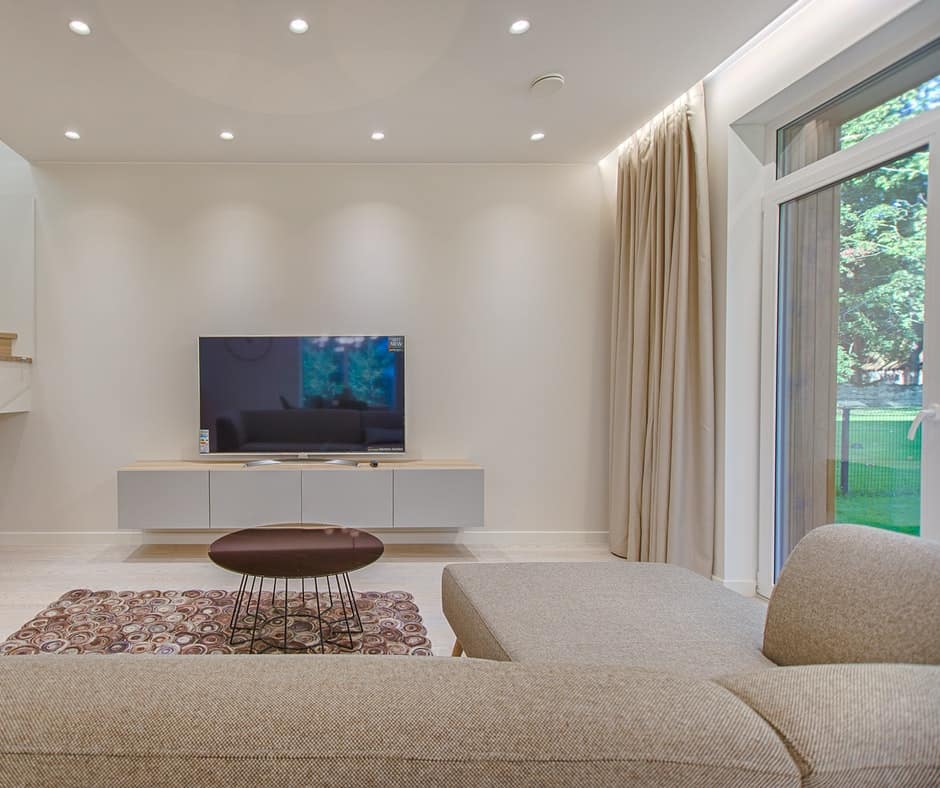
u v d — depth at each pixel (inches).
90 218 150.1
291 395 149.4
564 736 19.1
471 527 155.0
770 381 113.1
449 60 102.9
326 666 21.8
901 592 43.8
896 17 79.7
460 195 154.9
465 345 155.6
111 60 101.7
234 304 152.5
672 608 60.8
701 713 20.1
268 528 110.1
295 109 121.2
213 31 93.4
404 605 108.9
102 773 18.1
